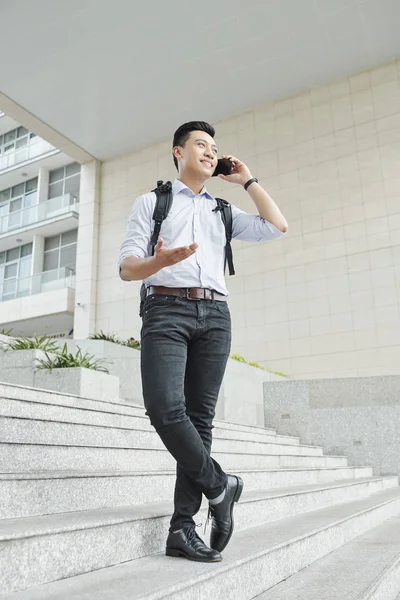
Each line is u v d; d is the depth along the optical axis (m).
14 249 21.92
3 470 2.26
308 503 3.72
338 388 7.89
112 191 16.61
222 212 2.23
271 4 11.16
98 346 7.84
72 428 3.17
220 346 2.03
